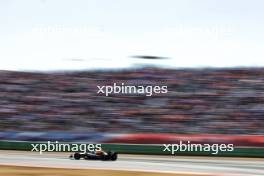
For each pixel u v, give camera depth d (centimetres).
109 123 4331
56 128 4322
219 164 2822
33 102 4509
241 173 2411
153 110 4328
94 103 4447
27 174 2316
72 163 2784
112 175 2286
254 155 3366
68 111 4466
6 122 4403
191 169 2538
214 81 4378
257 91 4253
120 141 3709
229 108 4159
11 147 3797
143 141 3650
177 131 4119
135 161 2944
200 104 4278
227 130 3931
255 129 3966
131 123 4316
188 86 4341
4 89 4684
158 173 2355
